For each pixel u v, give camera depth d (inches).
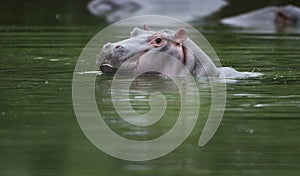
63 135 898.1
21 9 3250.5
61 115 1009.5
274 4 3462.1
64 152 824.9
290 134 916.6
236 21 2815.0
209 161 802.8
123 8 3378.4
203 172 760.3
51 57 1652.3
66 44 1932.8
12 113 1020.5
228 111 1051.3
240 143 877.2
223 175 750.5
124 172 756.0
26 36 2151.8
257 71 1455.5
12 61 1578.5
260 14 2844.5
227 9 3400.6
